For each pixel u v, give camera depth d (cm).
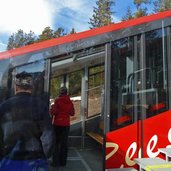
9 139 232
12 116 233
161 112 373
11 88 333
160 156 366
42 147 234
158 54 377
